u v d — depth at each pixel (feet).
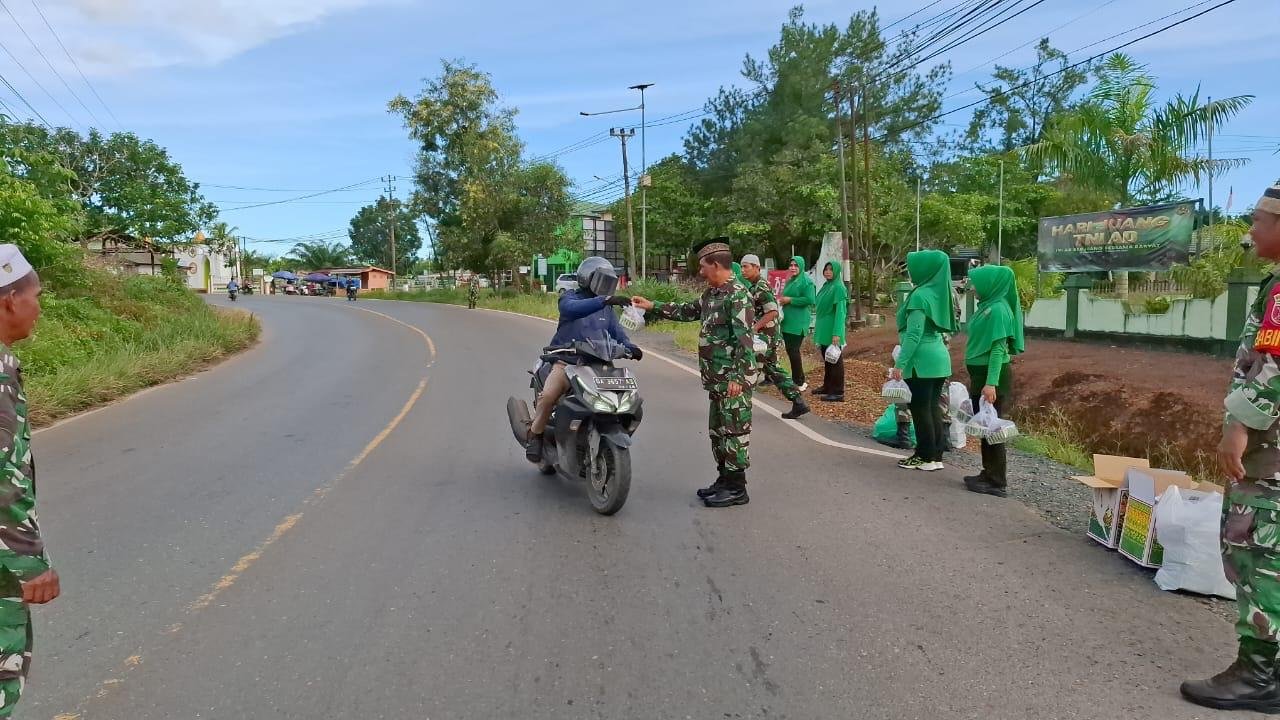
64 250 54.65
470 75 139.64
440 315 99.96
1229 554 10.24
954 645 11.93
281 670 11.24
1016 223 104.32
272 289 252.21
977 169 114.73
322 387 38.88
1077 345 46.52
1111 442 32.01
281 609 13.21
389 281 258.98
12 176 50.62
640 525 17.40
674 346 57.62
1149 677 11.00
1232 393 9.84
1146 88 50.31
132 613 13.06
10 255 7.77
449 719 10.03
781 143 124.67
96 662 11.47
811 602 13.44
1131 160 50.29
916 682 10.89
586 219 166.30
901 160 121.90
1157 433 30.89
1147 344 43.52
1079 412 34.65
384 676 11.07
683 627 12.54
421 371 44.73
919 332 20.86
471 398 35.01
